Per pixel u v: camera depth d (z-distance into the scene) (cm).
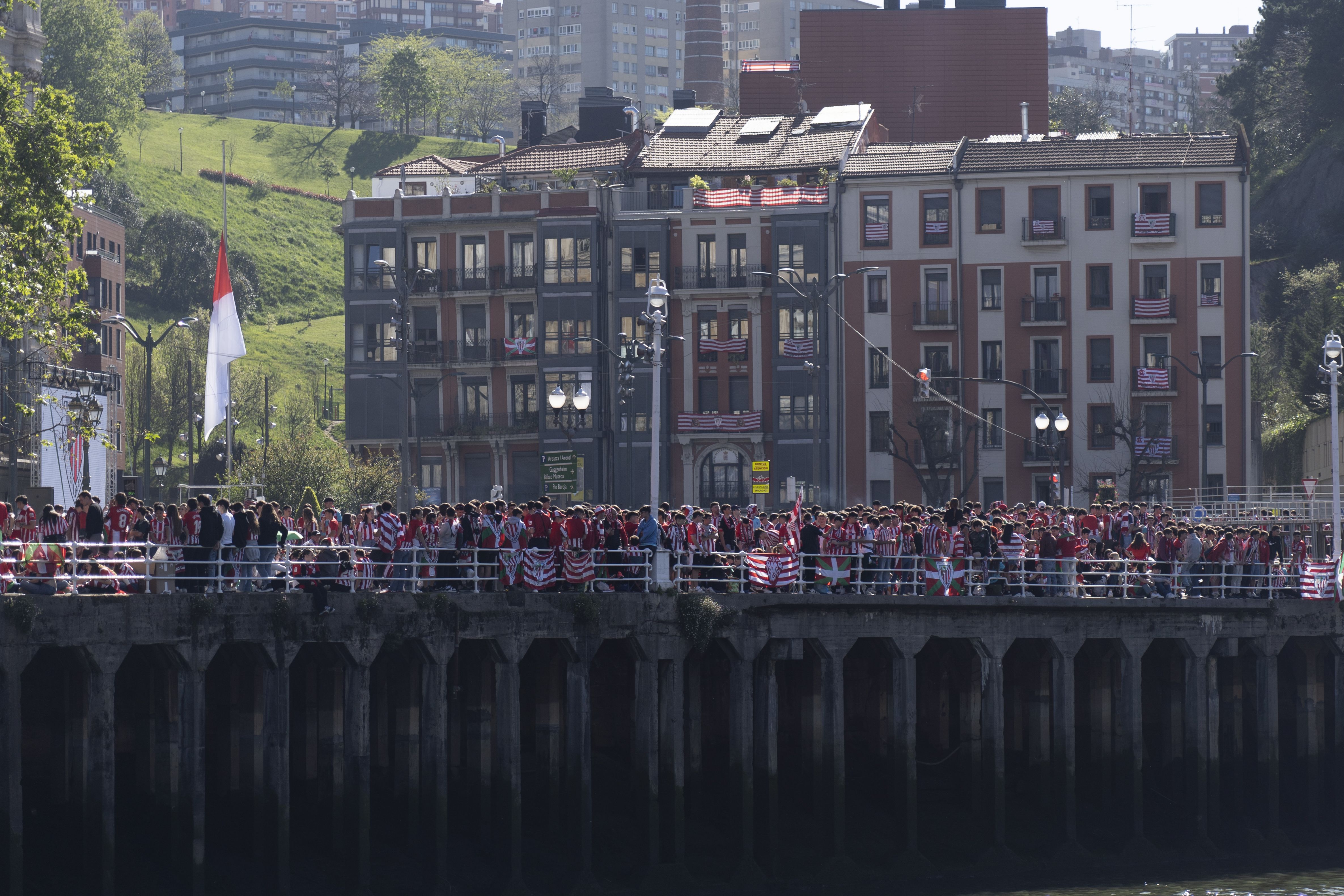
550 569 9756
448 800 10431
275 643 8662
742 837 10288
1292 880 11212
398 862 9506
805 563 10838
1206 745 11988
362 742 9006
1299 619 12369
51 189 12300
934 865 11056
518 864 9550
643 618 10006
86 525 9012
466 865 9719
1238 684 12975
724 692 11838
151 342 17512
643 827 10031
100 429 19125
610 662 11575
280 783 8681
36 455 16262
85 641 7931
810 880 10500
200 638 8369
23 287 12300
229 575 9006
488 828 10031
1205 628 12038
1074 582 11638
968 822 11650
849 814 11562
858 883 10631
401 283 19225
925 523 11625
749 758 10306
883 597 10769
